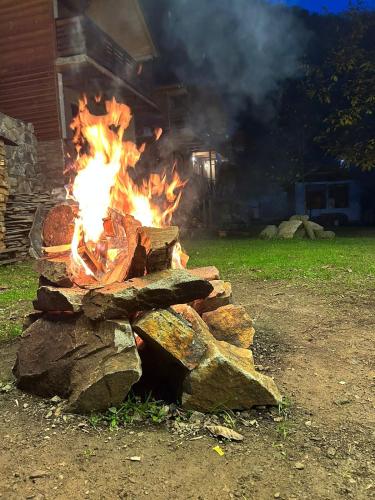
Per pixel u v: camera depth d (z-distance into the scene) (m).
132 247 3.47
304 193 28.69
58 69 14.87
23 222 11.62
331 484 2.21
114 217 4.09
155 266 3.49
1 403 3.10
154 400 3.03
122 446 2.53
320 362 3.85
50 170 14.97
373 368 3.70
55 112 14.90
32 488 2.20
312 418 2.88
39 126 15.00
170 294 3.09
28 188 13.77
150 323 2.96
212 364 2.84
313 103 24.80
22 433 2.70
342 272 8.05
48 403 3.06
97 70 15.39
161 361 3.15
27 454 2.48
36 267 3.62
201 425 2.74
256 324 5.02
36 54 14.80
